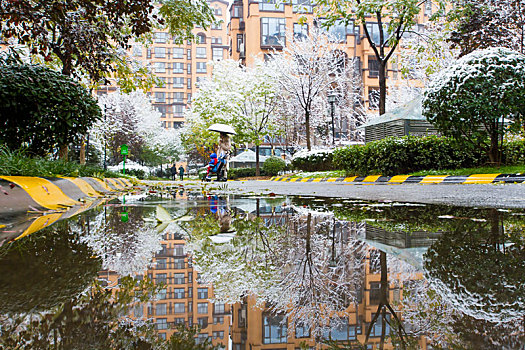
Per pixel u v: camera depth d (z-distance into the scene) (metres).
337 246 1.68
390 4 13.03
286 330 0.76
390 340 0.69
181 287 1.05
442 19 18.03
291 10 40.38
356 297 0.97
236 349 0.63
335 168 16.83
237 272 1.23
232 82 27.27
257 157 26.30
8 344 0.66
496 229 2.01
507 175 7.22
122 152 16.83
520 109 7.61
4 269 1.24
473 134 8.23
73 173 5.12
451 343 0.67
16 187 3.14
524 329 0.73
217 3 66.94
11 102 4.97
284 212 3.16
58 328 0.75
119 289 1.02
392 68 39.12
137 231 2.12
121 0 5.15
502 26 13.96
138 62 9.90
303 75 24.19
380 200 4.22
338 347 0.66
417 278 1.13
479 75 7.66
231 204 4.04
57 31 7.04
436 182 8.34
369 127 14.66
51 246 1.65
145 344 0.67
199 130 31.12
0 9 4.65
